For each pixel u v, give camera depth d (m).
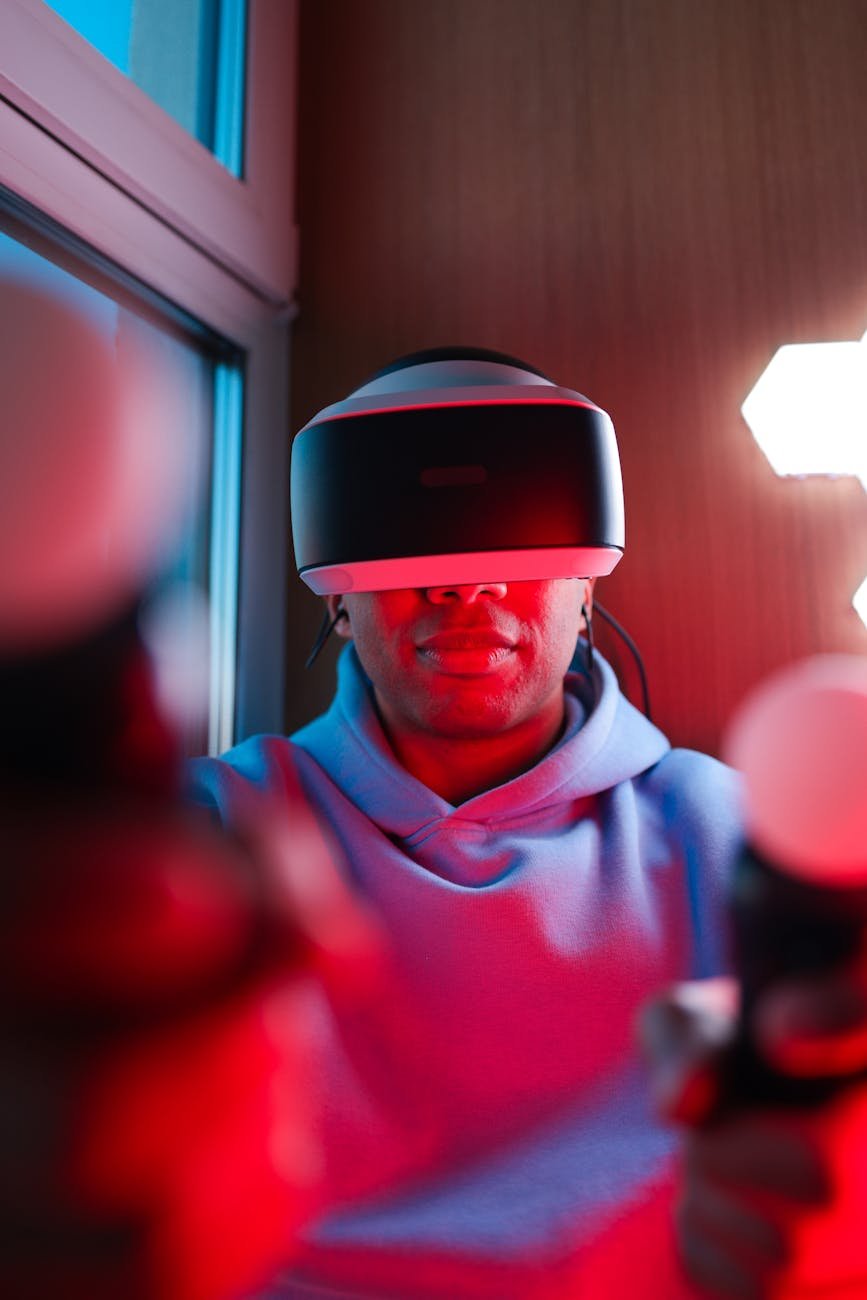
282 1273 0.53
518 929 0.68
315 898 0.30
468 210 1.12
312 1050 0.63
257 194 1.09
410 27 1.16
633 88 1.09
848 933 0.32
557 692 0.84
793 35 1.06
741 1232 0.36
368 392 0.77
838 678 0.34
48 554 0.30
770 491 1.00
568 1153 0.58
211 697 1.03
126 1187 0.27
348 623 0.89
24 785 0.28
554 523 0.69
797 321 1.02
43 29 0.79
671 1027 0.38
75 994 0.26
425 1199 0.58
